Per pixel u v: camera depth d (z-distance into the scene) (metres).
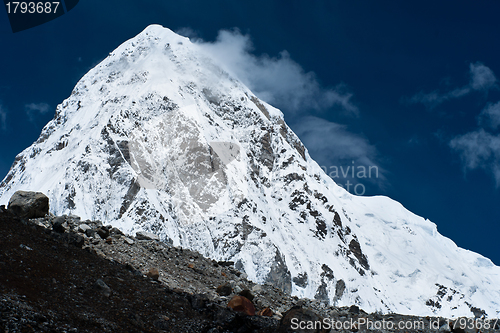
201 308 14.67
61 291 12.32
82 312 11.66
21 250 13.50
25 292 11.39
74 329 10.67
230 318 14.07
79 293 12.68
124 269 16.31
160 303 14.05
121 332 11.51
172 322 13.11
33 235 15.13
